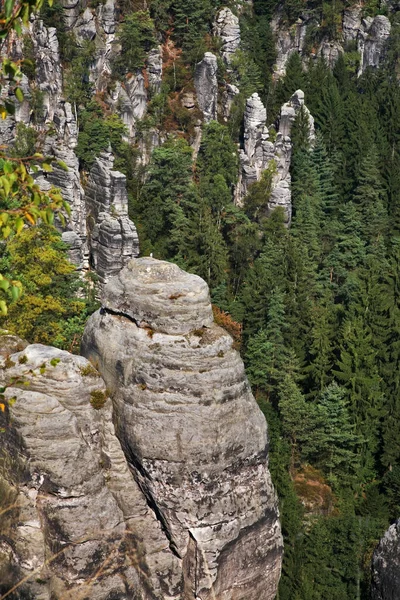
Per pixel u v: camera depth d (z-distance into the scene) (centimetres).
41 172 11094
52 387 5144
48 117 11444
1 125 10975
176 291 5269
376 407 9312
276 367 9775
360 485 8994
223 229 11912
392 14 17062
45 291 8550
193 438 5134
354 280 11769
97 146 11388
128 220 10825
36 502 5028
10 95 11094
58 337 8106
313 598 7281
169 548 5250
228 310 10588
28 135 11094
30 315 7956
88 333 5466
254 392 9700
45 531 5019
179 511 5150
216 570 5184
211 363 5203
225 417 5197
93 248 10894
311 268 11500
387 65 16650
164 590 5197
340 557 7594
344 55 16625
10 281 3269
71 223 10862
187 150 12200
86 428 5175
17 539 5012
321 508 8550
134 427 5162
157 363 5184
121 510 5209
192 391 5166
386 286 11288
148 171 11812
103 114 12019
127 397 5209
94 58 12269
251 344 9794
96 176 11025
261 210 12488
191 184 11688
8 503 5038
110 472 5241
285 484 7962
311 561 7525
